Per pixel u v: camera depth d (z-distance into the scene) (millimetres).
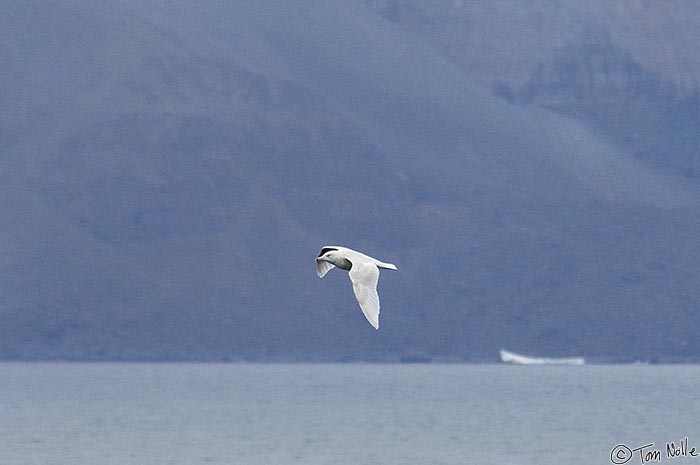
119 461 75938
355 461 75375
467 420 104500
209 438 88562
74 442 85938
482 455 78250
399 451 80438
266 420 104750
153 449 81688
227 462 75062
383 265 31641
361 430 94625
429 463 74625
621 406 122812
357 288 31047
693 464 75438
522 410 117625
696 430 94812
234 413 113812
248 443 84938
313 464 74188
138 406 123688
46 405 124812
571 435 90625
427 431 93938
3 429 95562
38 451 80875
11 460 76562
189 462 75500
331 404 127438
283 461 75562
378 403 129250
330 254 31859
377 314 30828
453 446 83188
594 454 78938
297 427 97562
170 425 99688
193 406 123875
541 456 78062
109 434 91562
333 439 87750
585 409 118688
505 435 90688
